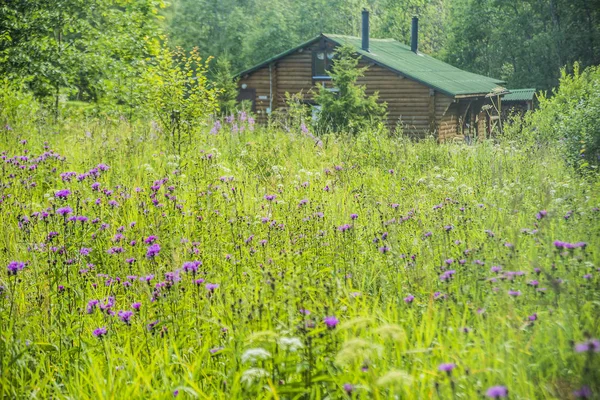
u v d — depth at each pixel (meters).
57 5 23.72
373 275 6.01
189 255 6.41
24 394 4.33
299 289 4.88
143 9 25.70
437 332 4.47
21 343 4.70
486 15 69.81
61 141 13.50
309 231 7.12
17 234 7.18
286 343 3.79
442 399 3.78
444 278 5.13
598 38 61.22
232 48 71.06
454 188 9.62
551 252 5.57
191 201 8.73
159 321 5.00
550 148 12.77
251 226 7.24
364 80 34.00
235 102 36.66
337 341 4.30
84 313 5.28
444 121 33.72
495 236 6.40
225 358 4.59
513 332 4.26
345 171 11.41
